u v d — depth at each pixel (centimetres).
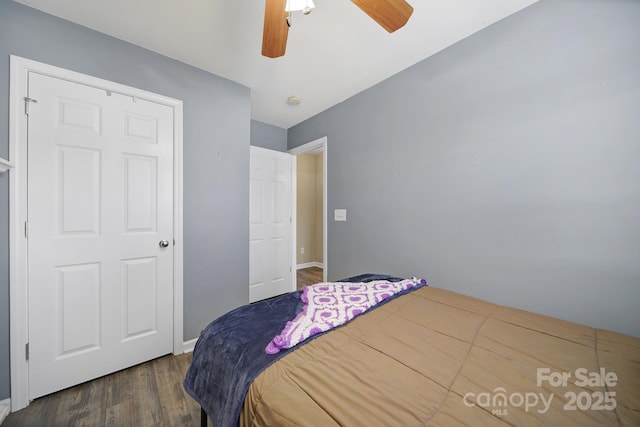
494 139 154
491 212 156
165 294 186
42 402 139
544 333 98
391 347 88
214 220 211
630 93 113
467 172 166
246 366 81
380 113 221
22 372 135
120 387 152
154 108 181
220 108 213
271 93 243
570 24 128
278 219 324
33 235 140
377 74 210
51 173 145
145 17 148
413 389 67
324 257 279
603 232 121
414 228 197
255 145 311
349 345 89
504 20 149
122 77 167
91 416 130
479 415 58
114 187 165
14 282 134
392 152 212
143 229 177
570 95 128
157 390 150
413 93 196
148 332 179
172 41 169
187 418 129
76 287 152
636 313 114
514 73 146
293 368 76
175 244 190
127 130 170
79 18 148
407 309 123
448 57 175
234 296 223
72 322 151
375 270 227
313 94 245
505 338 95
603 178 120
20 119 136
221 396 86
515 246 147
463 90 167
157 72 181
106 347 162
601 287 121
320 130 286
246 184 230
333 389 67
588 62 123
